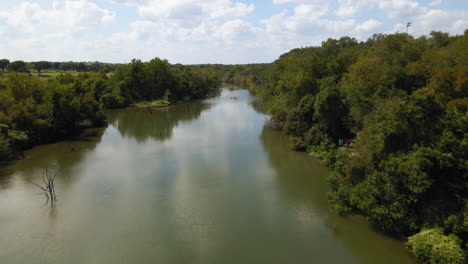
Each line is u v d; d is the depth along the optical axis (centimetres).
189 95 13550
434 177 2253
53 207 3125
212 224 2769
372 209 2473
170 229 2695
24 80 6594
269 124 6788
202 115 8962
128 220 2859
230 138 5950
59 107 6266
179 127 7231
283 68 9144
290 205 3097
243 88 19412
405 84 3931
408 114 2464
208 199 3275
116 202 3231
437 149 2253
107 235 2617
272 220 2814
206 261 2252
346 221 2728
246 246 2425
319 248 2375
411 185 2238
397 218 2336
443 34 5969
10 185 3706
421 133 2458
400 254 2239
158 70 12638
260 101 12025
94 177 3956
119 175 4022
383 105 3189
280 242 2469
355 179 2919
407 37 6066
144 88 12350
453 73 3188
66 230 2697
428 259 2050
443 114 2536
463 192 2181
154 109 10575
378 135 2694
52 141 5978
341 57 6381
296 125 5106
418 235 2114
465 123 2316
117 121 8281
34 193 3469
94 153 5094
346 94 4488
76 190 3550
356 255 2273
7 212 3019
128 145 5609
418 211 2302
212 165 4353
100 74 13338
